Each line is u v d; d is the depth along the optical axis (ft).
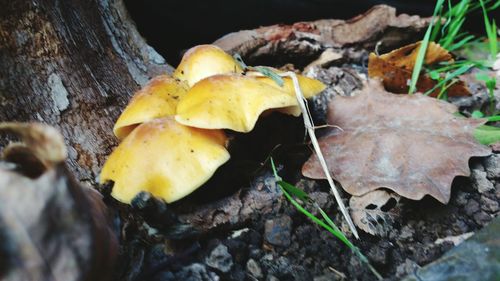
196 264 0.41
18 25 0.45
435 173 0.45
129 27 0.64
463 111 0.65
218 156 0.41
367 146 0.50
